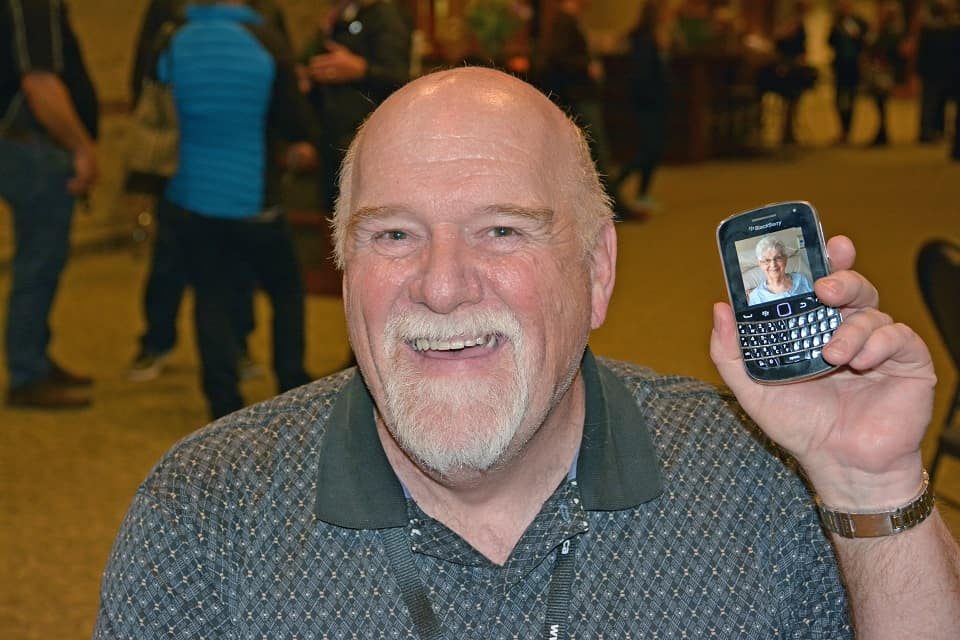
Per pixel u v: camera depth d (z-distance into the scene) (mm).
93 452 4188
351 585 1368
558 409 1404
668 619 1395
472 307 1307
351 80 4348
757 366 1290
